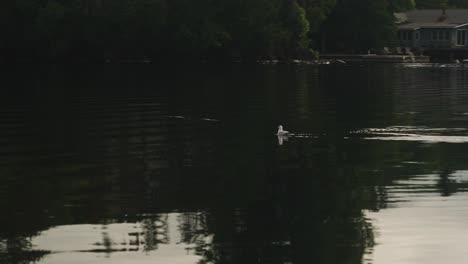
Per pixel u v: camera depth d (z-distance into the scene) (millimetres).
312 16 116500
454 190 21469
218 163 25750
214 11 104938
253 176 23547
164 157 26875
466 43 137250
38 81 66562
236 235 17344
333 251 16266
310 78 72312
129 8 100375
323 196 20984
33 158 26703
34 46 104188
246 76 75125
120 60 106312
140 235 17328
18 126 34906
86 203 20125
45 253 16141
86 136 31750
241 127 34875
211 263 15469
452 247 16500
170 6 103500
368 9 124250
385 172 24125
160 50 106750
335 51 128750
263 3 106312
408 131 33500
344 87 60719
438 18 138875
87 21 100938
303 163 25734
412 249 16438
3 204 20031
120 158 26672
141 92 54312
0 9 103062
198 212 19188
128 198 20641
